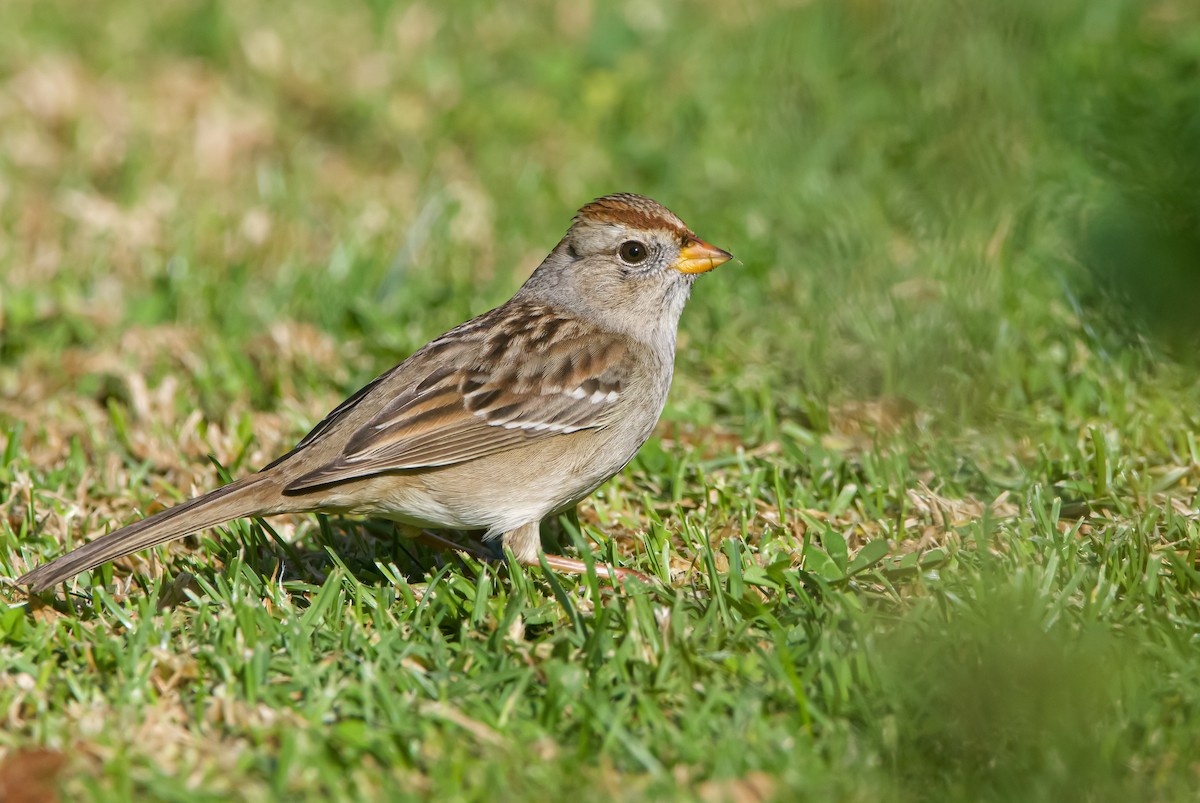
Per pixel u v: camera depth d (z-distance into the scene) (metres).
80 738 7.11
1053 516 9.16
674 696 7.41
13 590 8.89
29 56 17.94
